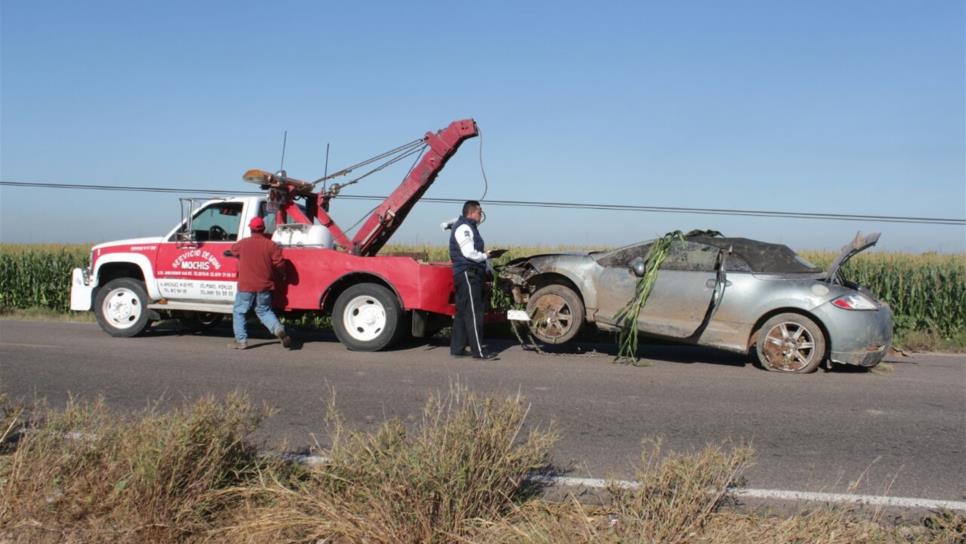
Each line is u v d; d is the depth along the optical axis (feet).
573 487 14.76
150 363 28.71
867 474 16.34
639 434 19.27
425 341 36.35
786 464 16.97
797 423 20.79
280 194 34.12
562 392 24.31
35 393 22.53
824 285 28.53
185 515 11.88
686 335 29.53
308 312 35.01
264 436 18.33
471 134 35.04
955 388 26.30
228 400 14.26
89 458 12.84
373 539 11.24
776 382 26.76
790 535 11.41
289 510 11.92
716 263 29.43
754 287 28.99
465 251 30.19
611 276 30.99
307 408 21.56
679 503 11.67
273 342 34.94
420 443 12.09
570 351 33.71
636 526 11.44
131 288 35.68
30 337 35.99
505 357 31.50
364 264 32.19
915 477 16.20
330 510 11.59
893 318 42.98
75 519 12.01
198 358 30.07
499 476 12.20
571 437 18.84
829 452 18.01
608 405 22.53
